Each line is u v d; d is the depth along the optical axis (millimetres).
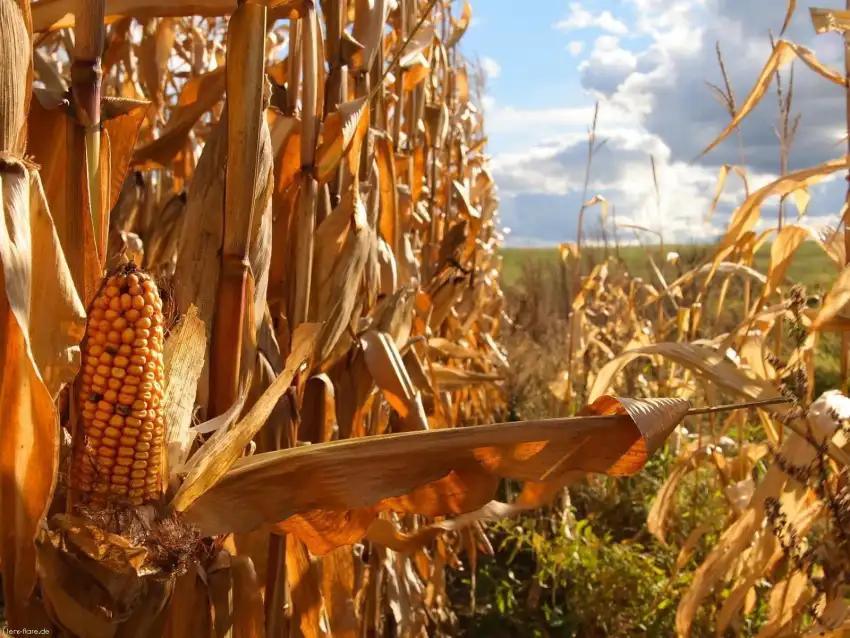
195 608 567
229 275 565
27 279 407
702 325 2154
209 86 850
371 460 542
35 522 428
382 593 1117
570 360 2199
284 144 779
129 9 679
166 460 481
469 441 542
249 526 524
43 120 496
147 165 877
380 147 995
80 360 433
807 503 918
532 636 1442
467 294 1861
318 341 766
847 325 852
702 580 940
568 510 1770
